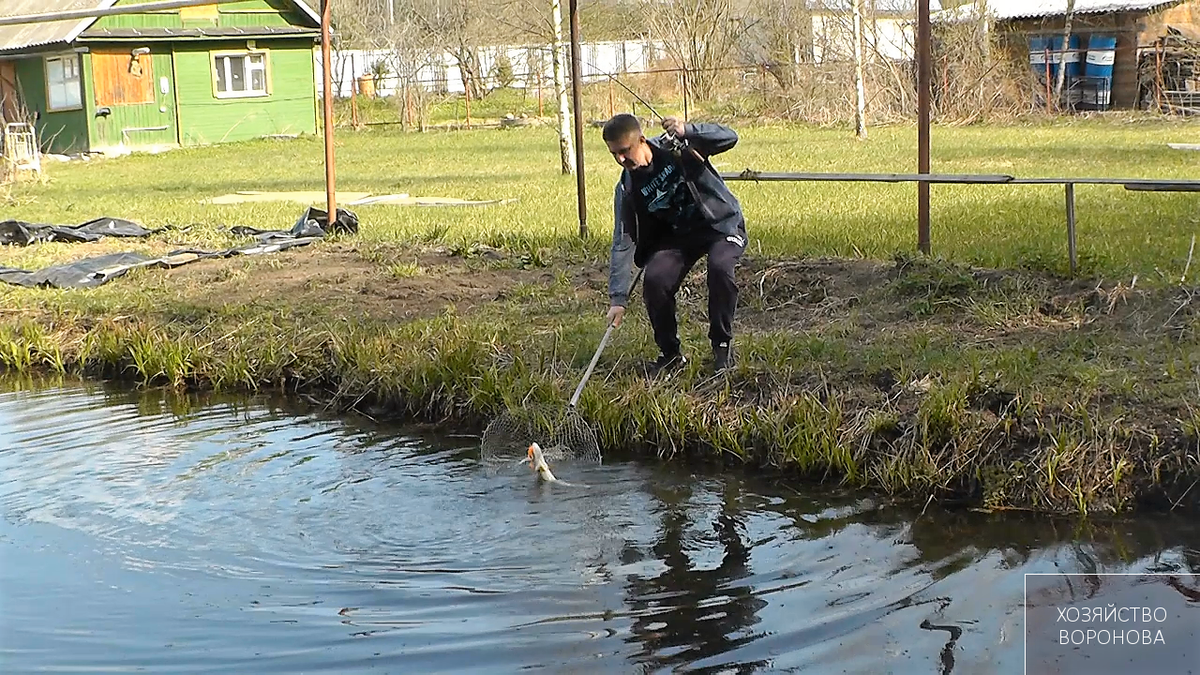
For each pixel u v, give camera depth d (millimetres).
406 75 36875
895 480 6223
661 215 7066
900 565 5336
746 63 41312
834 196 15312
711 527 5797
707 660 4512
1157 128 28109
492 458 6797
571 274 10219
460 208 15766
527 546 5598
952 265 8977
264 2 34656
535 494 6250
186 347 8789
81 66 31594
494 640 4699
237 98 34531
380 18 46188
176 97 33344
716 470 6594
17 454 7012
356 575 5305
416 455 6926
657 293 7117
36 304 10281
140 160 29297
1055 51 35969
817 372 7098
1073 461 5969
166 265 11695
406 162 25312
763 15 40188
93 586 5199
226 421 7707
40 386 8742
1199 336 7129
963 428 6266
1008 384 6465
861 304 8578
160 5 11172
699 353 7637
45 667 4500
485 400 7410
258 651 4629
